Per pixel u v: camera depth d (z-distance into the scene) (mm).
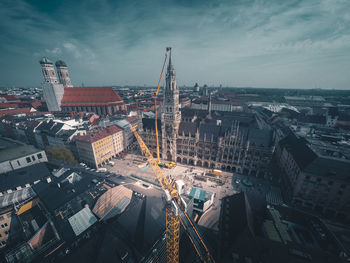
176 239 45188
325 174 69438
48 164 87438
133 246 41594
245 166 102812
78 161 119438
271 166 110562
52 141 127875
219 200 82938
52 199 56938
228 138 102938
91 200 55938
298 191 75312
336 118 171500
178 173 105938
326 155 78500
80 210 51531
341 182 67000
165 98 109688
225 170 108000
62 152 102750
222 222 51969
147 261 39562
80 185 62969
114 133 124562
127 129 138875
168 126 113875
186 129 117125
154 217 49656
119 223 46250
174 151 117312
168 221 47406
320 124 178500
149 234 44906
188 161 117000
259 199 56438
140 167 113500
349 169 67938
